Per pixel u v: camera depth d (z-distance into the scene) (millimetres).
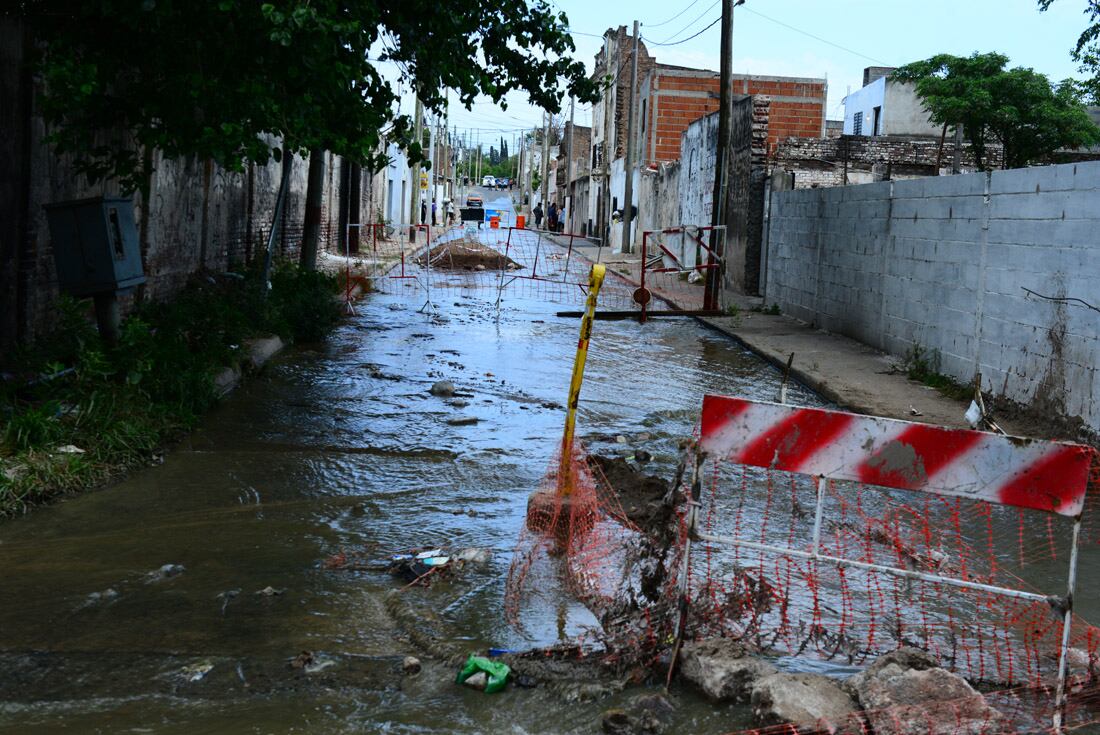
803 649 4832
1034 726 4133
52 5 9023
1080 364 9391
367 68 9695
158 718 4035
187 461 8125
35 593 5352
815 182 28562
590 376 13070
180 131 9039
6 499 6668
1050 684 4520
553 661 4625
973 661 4742
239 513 6859
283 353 13711
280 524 6645
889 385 12430
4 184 9250
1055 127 27641
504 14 12391
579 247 47844
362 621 5090
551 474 7367
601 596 5449
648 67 48719
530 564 5988
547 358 14406
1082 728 4125
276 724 4016
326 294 16609
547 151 74625
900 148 29031
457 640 4867
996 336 11188
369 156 10844
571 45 12766
